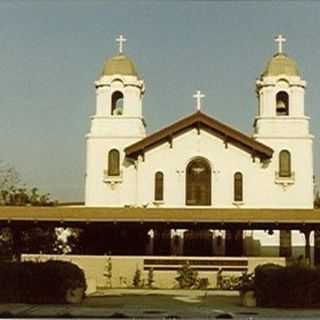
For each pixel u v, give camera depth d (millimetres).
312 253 46000
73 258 38500
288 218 39094
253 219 39031
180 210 40906
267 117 50594
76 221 38406
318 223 38906
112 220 38688
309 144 50094
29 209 39281
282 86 51312
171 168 47844
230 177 47688
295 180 49656
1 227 39250
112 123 51188
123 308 24984
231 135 47562
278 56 52562
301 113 50812
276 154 49969
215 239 44812
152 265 38219
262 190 48312
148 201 47531
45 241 43500
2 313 22719
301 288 25672
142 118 52250
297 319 21797
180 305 26500
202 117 47812
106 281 38125
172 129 47656
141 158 48125
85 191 50406
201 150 47938
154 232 44438
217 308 25297
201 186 47656
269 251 45938
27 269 26641
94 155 50562
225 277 37469
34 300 26500
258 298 25984
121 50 53406
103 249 42875
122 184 49875
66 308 24766
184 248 44562
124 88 51844
